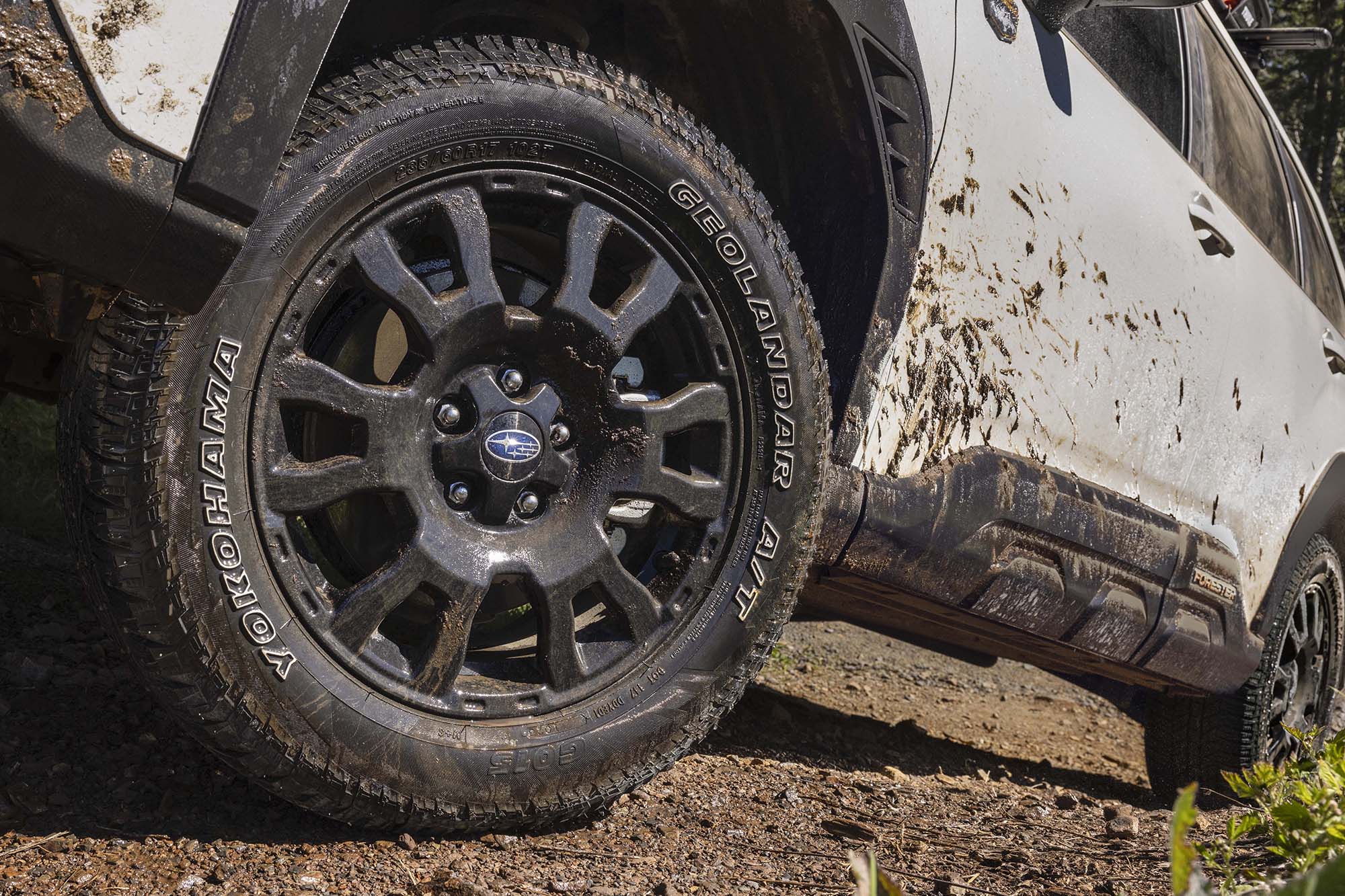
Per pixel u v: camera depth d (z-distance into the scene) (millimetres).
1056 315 2926
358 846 1882
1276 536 4094
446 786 1902
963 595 2836
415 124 1833
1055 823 2816
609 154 2029
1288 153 4676
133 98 1497
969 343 2689
